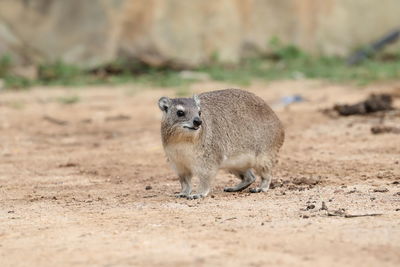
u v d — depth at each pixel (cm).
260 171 1285
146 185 1367
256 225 984
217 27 3416
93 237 952
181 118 1196
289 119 2080
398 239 888
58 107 2462
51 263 844
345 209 1070
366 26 3650
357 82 2759
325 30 3591
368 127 1891
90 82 3011
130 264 820
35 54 3219
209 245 885
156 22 3306
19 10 3244
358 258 816
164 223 1017
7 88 2908
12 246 927
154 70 3198
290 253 842
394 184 1275
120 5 3259
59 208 1163
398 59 3466
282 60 3397
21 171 1538
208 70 3212
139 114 2292
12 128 2105
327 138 1786
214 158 1229
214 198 1216
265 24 3509
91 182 1409
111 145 1828
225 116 1243
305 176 1390
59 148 1808
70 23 3253
